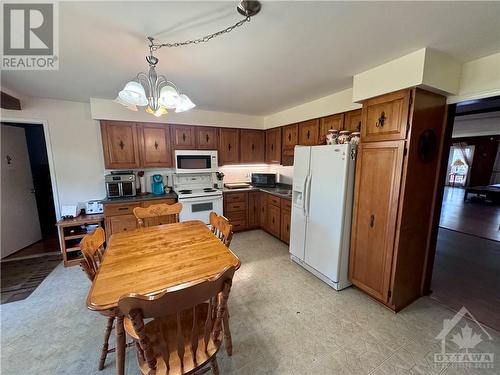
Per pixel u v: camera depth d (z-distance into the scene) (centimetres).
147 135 339
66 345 163
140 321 87
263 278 257
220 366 147
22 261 295
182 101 152
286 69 202
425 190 198
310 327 182
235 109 371
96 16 125
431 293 229
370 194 208
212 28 138
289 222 335
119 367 118
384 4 114
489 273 270
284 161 387
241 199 402
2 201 303
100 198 341
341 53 171
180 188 390
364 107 210
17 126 349
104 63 188
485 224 478
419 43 154
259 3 114
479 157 820
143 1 113
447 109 195
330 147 230
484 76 173
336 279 231
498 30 136
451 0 110
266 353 158
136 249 160
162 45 159
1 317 191
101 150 335
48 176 407
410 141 175
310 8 118
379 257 204
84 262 132
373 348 162
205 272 130
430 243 214
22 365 147
